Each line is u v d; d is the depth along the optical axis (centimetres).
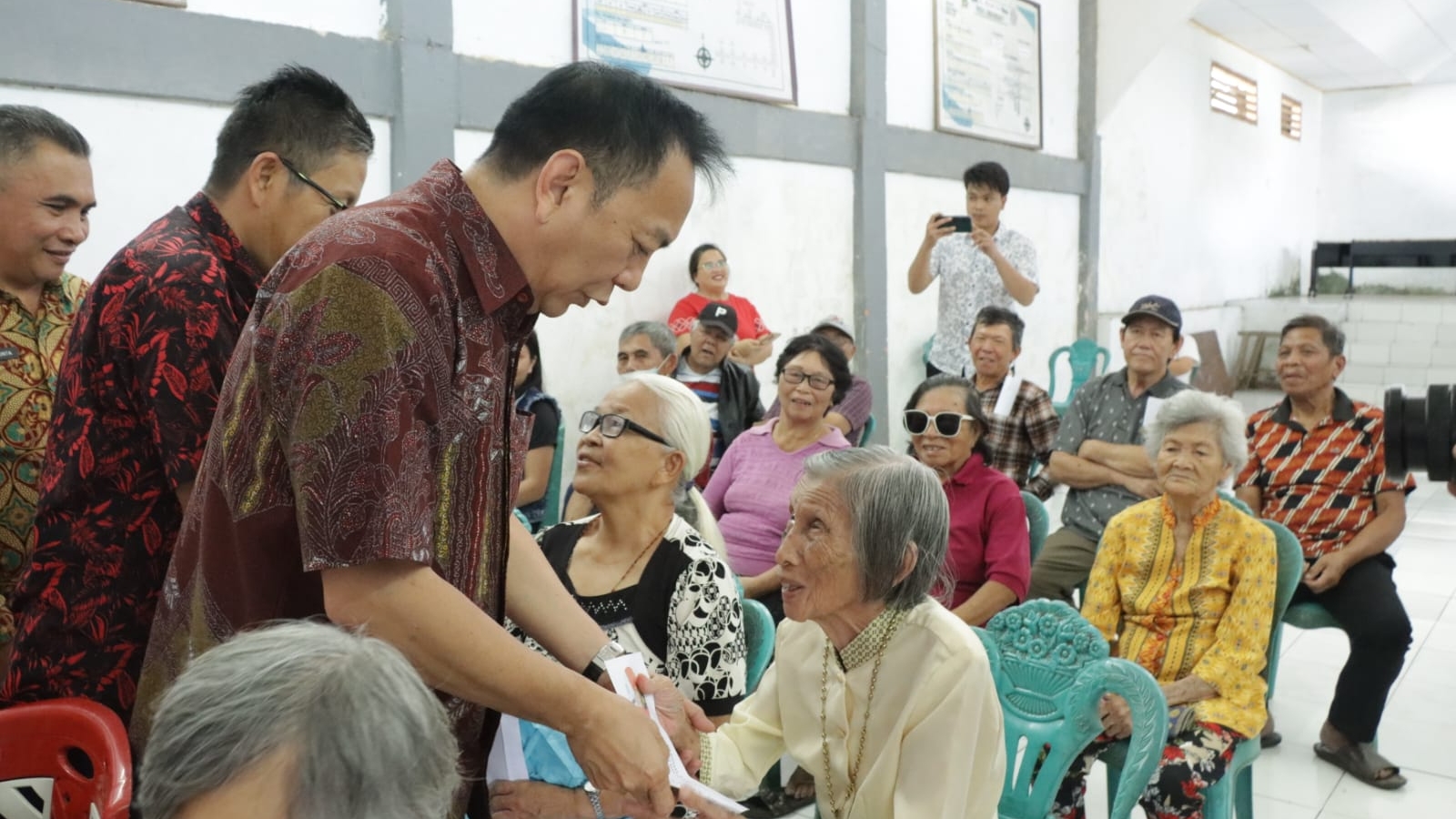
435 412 103
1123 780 177
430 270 103
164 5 319
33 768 127
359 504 97
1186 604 251
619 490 192
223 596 107
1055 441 396
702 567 190
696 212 511
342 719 70
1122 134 884
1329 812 295
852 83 596
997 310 411
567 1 445
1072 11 792
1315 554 333
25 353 186
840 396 333
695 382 426
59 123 183
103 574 128
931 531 154
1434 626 453
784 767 310
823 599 156
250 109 138
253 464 103
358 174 144
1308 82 1302
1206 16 983
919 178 649
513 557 144
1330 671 401
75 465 127
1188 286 1044
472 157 416
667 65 484
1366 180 1340
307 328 98
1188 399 258
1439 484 741
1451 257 1268
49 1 295
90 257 312
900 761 156
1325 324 338
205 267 128
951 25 664
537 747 150
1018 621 192
